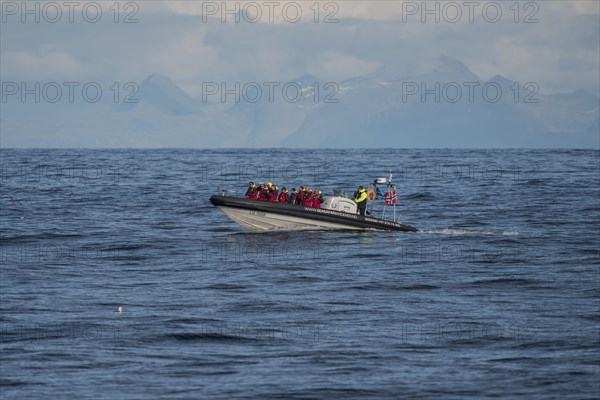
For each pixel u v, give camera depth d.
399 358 91.31
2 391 81.06
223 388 82.56
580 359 90.56
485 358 91.19
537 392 81.50
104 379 84.56
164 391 81.62
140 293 122.19
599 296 120.38
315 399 80.06
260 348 95.00
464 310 112.38
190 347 95.25
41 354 91.88
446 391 81.88
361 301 117.75
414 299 119.12
